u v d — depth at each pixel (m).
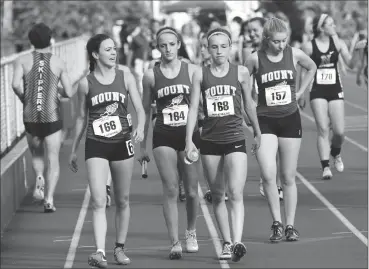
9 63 32.88
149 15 102.88
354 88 68.94
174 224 21.27
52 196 27.56
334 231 24.00
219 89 20.23
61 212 27.58
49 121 27.03
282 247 22.36
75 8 91.62
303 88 22.97
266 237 23.50
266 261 20.98
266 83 22.50
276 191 22.78
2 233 24.91
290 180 22.83
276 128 22.58
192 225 21.92
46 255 22.31
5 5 84.75
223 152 20.44
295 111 22.59
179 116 20.97
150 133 44.50
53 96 26.97
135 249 22.52
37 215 27.25
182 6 91.06
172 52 20.97
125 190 20.70
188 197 21.53
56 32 90.00
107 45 20.23
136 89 20.58
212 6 90.44
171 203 21.25
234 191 20.33
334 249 22.03
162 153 21.05
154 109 27.70
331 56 30.91
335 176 32.50
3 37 84.50
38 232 24.94
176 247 21.30
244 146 20.44
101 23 94.25
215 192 20.80
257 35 28.53
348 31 97.19
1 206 24.94
